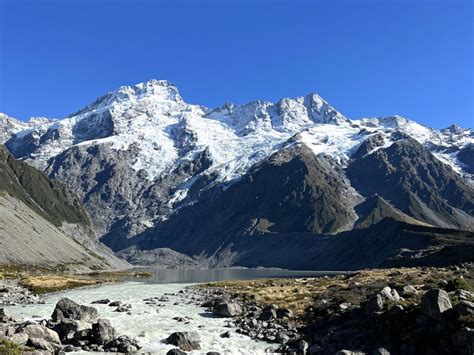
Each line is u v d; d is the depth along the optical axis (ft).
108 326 138.72
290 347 136.67
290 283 297.33
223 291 290.97
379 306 145.89
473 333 111.14
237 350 134.21
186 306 225.15
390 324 135.85
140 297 271.90
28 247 585.22
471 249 519.19
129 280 502.79
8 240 556.10
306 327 158.71
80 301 244.01
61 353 121.29
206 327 166.81
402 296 157.07
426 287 174.70
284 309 179.83
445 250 560.20
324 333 145.59
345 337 137.39
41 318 178.09
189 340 139.03
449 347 115.55
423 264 547.90
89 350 129.08
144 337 148.66
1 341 115.75
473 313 120.98
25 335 125.08
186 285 379.76
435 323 125.39
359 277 272.10
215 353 128.06
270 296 225.97
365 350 126.82
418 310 134.10
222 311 193.67
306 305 191.72
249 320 173.88
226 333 152.46
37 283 348.79
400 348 123.95
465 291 145.59
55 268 575.38
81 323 148.05
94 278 495.82
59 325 148.25
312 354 129.49
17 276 400.26
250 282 363.35
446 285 171.73
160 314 196.13
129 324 170.30
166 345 137.80
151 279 545.03
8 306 217.15
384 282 217.15
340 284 241.76
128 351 128.67
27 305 221.87
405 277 224.33
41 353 114.42
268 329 159.53
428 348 119.75
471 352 109.91
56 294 291.17
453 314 123.95
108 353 127.03
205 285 362.94
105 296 278.05
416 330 126.72
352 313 153.89
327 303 185.88
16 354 107.65
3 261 503.20
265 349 135.95
